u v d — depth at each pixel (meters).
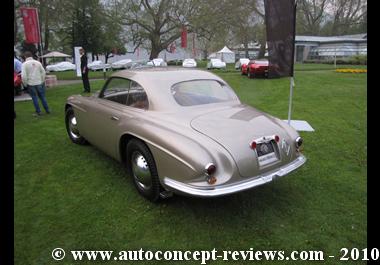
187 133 3.04
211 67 31.02
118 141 3.83
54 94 12.07
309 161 4.79
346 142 5.68
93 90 13.39
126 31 36.12
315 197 3.70
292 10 5.45
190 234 3.01
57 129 6.55
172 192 3.29
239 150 2.89
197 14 34.09
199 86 3.88
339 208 3.46
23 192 3.80
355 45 41.22
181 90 3.70
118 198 3.64
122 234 3.01
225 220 3.22
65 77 22.19
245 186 2.85
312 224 3.17
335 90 12.47
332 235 3.00
